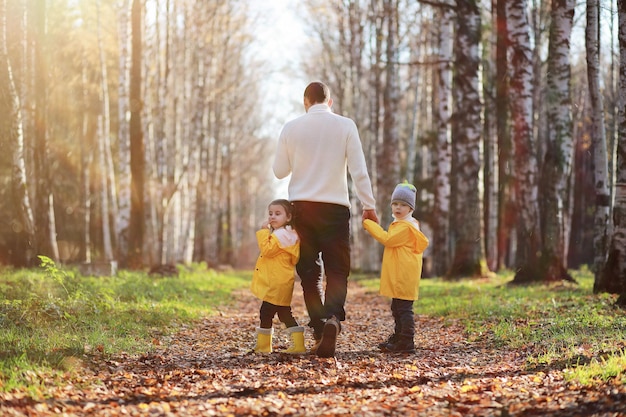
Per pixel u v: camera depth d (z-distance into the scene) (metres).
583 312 9.12
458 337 8.43
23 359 5.49
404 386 5.54
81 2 28.64
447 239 24.69
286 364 6.25
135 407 4.73
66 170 36.69
